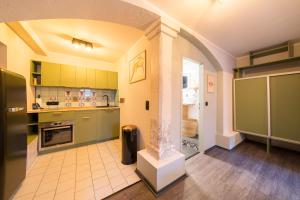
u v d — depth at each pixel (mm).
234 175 1931
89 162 2285
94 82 3508
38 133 2535
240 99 3131
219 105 3045
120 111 3518
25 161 1735
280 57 2816
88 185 1703
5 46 1851
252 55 3090
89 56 3445
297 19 1815
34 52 2881
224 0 1484
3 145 1279
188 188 1662
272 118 2648
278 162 2309
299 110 2334
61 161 2311
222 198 1500
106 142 3279
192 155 2561
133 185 1720
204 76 2715
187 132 3318
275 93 2607
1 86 1278
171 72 1904
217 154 2633
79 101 3547
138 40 2502
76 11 1430
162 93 1771
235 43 2617
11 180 1396
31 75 2742
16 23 1850
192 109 3771
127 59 3025
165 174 1631
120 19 1680
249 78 2975
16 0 1164
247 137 3451
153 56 1866
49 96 3178
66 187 1663
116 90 3922
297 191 1601
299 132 2330
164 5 1562
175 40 2102
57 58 3201
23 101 1681
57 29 2152
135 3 1409
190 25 1992
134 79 2639
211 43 2582
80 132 2990
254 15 1740
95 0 1289
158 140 1765
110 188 1654
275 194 1557
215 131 3055
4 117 1297
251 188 1660
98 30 2180
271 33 2223
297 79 2354
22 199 1465
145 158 1774
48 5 1280
